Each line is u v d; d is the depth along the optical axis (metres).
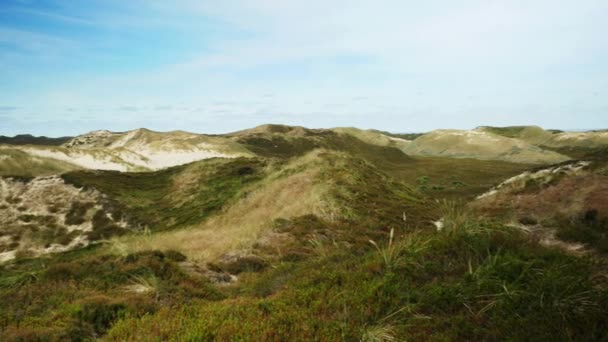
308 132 160.50
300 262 11.29
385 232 15.52
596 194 14.99
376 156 120.25
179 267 10.48
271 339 5.29
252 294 9.06
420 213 19.80
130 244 14.09
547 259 7.32
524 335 4.88
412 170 85.31
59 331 6.31
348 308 6.25
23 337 6.08
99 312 7.12
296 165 32.91
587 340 4.60
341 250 11.73
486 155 125.12
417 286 6.88
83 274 9.85
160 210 36.59
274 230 16.22
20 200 37.16
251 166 42.78
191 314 6.63
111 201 37.62
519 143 125.25
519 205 17.52
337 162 30.11
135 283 9.13
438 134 157.62
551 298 5.68
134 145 100.31
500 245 7.94
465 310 5.92
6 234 31.86
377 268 7.85
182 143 89.56
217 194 36.25
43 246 30.61
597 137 154.50
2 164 48.97
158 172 48.91
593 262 7.11
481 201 21.50
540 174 22.30
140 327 6.11
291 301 6.94
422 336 5.27
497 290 6.18
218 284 10.84
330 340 5.18
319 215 18.27
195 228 26.91
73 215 35.03
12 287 9.18
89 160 62.31
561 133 179.50
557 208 15.51
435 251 7.98
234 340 5.29
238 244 15.36
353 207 19.30
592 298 5.45
